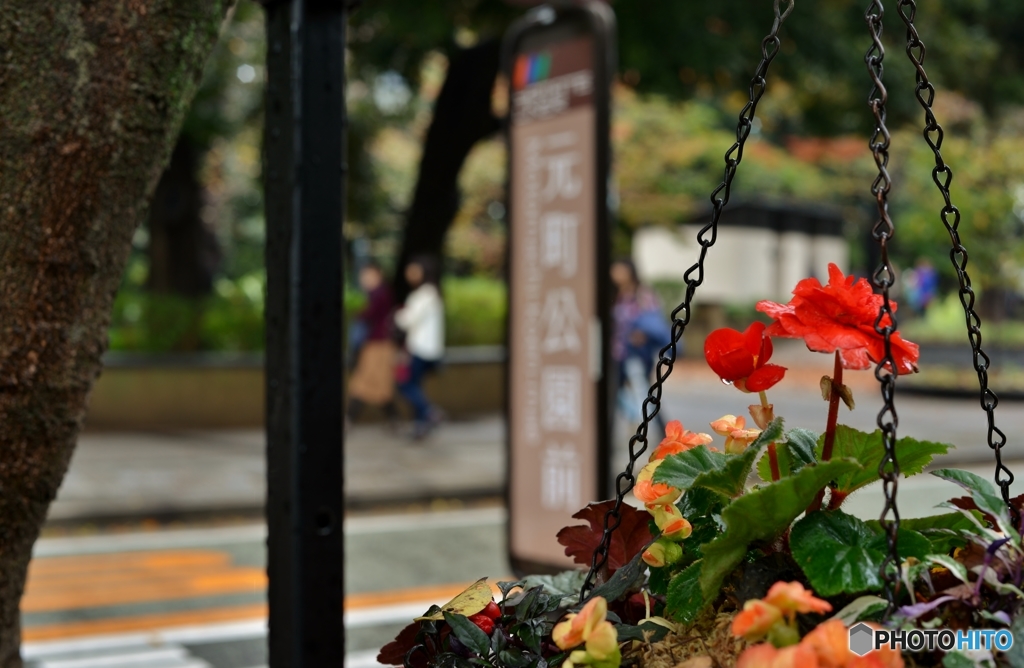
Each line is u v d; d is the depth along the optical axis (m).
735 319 26.00
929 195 15.26
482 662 1.31
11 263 1.73
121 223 1.81
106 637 4.82
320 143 1.92
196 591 5.70
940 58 14.25
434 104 13.50
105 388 12.28
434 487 8.52
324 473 1.91
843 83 13.32
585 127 5.03
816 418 13.54
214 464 9.75
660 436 10.79
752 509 1.17
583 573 1.57
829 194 24.66
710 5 11.25
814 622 1.15
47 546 6.90
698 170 18.97
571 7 5.04
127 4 1.76
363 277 11.82
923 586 1.23
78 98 1.74
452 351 14.20
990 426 1.40
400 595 5.65
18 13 1.72
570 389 5.13
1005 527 1.21
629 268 10.41
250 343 13.27
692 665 1.22
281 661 1.92
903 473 1.31
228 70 13.67
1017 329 21.92
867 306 1.20
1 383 1.75
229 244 24.42
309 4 1.92
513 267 5.38
